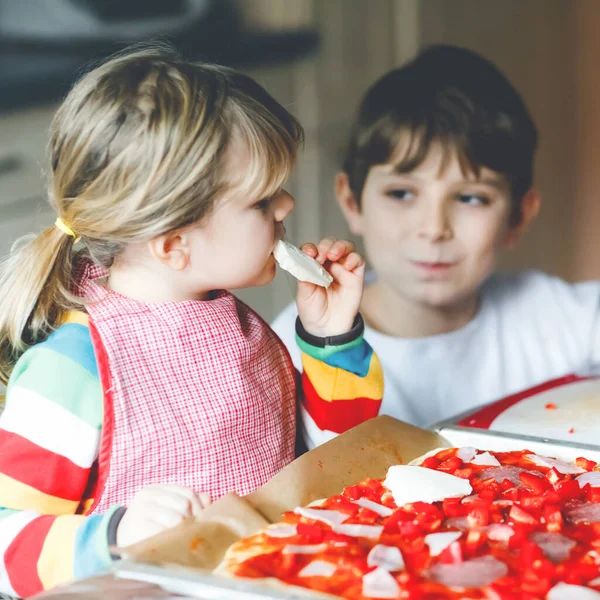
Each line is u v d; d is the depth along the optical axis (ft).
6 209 7.13
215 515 2.74
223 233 3.17
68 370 3.09
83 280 3.36
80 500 3.15
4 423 3.05
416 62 7.08
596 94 10.21
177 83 3.13
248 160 3.12
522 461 3.46
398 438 3.62
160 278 3.29
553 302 7.47
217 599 2.26
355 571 2.47
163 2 7.68
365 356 4.01
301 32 8.29
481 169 6.79
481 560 2.54
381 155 6.95
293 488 3.09
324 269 3.81
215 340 3.36
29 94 7.07
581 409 4.31
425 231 6.92
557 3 10.05
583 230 10.50
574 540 2.69
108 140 3.03
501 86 6.93
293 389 3.83
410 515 2.86
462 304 7.20
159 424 3.20
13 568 2.78
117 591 2.29
